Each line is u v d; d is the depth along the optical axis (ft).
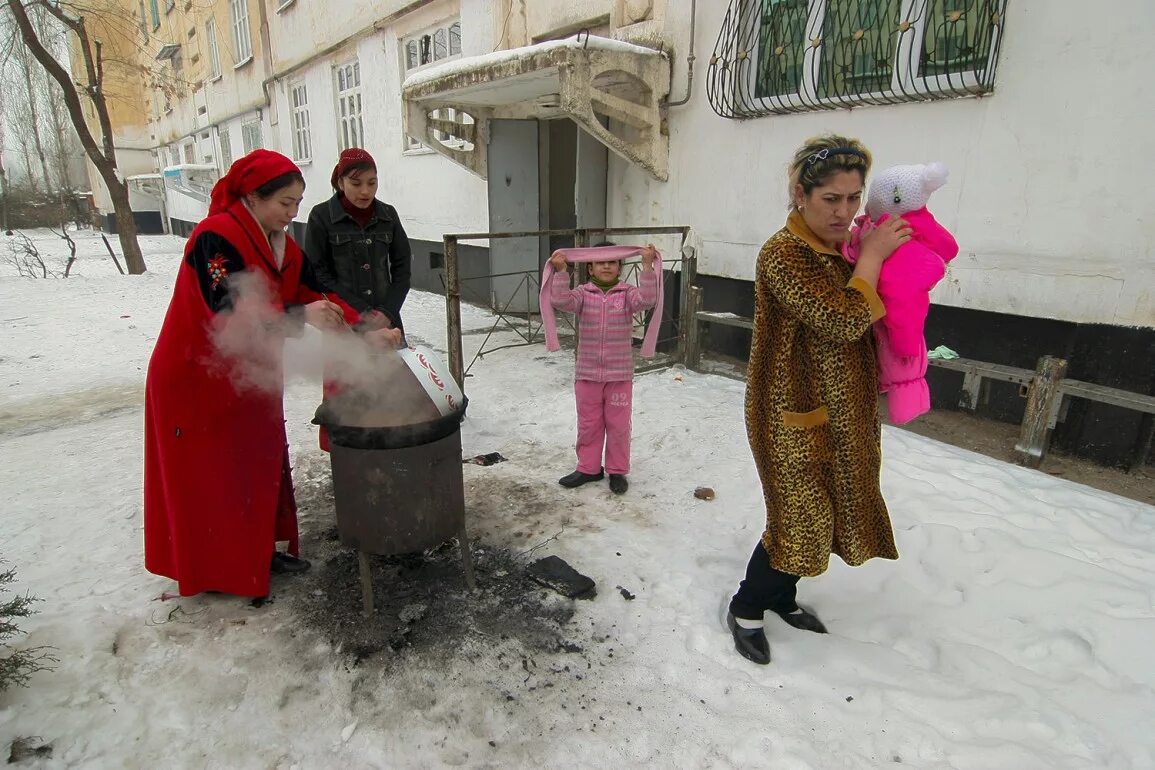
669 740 6.20
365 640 7.55
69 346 22.97
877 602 8.14
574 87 17.19
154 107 84.28
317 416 7.75
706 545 9.50
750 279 18.24
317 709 6.57
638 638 7.59
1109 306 11.76
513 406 15.61
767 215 17.47
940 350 13.64
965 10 12.83
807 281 5.73
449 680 6.97
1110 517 9.82
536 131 25.12
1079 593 7.91
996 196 13.07
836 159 5.53
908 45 14.03
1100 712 6.33
